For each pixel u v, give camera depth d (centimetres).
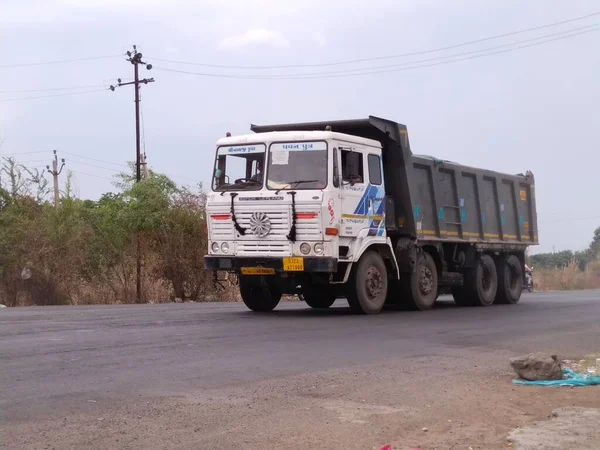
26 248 2183
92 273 2372
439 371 883
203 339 1066
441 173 1719
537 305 1973
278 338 1100
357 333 1183
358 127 1550
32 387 726
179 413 653
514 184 2070
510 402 740
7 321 1265
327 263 1335
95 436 581
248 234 1391
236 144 1430
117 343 1004
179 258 2428
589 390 798
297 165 1373
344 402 714
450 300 2188
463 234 1800
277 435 603
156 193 2430
